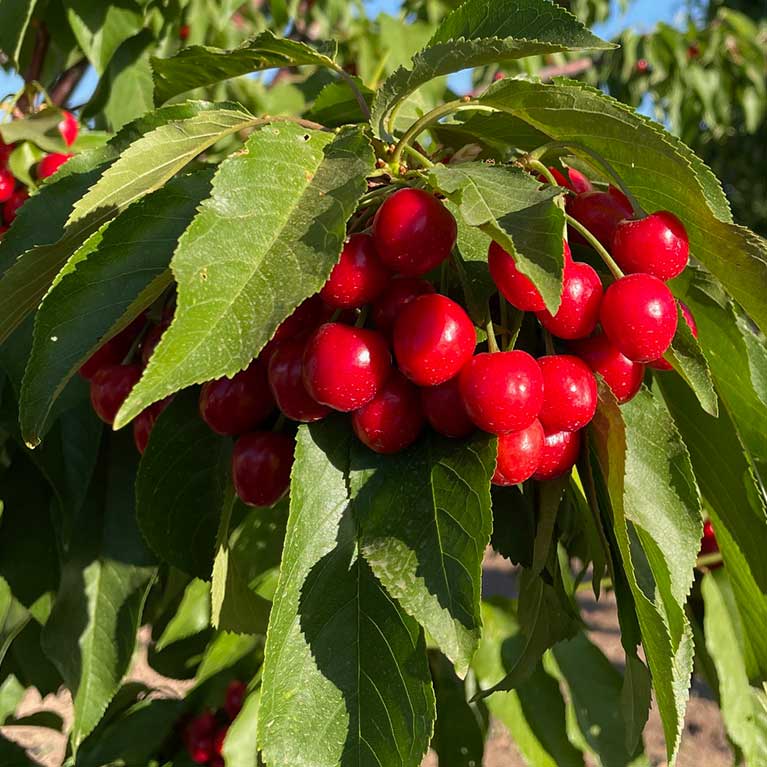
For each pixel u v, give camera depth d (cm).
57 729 67
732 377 27
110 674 39
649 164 23
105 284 24
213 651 50
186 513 30
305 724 22
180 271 18
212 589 26
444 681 50
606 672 49
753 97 117
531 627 30
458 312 22
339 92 34
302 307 24
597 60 116
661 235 22
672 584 24
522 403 21
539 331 25
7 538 41
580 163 30
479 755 50
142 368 28
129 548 40
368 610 23
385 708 23
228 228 19
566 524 30
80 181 29
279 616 22
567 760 46
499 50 23
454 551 21
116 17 49
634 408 26
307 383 22
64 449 38
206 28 59
